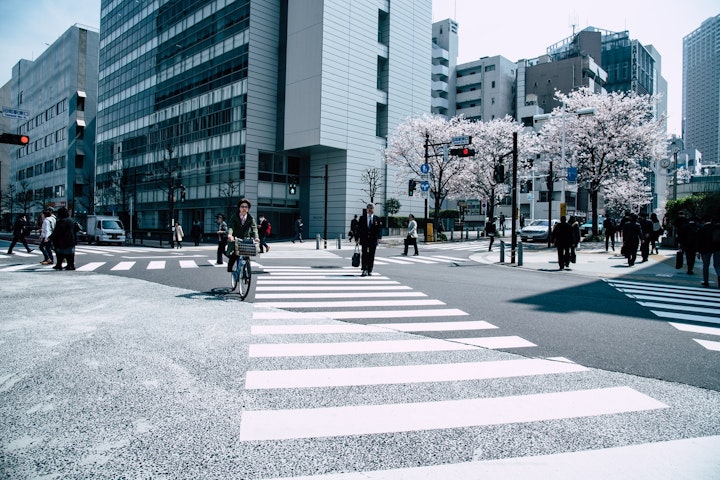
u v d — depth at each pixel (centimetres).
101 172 5931
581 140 2945
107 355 465
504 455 274
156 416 321
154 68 4856
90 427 301
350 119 3731
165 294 862
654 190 8588
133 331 568
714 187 6372
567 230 1448
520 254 1576
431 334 575
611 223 2169
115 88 5634
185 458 263
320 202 3962
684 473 256
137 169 5116
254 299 819
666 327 638
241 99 3738
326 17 3509
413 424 316
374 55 3947
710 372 439
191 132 4297
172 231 2619
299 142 3628
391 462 264
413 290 954
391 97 4134
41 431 294
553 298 883
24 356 459
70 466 252
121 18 5512
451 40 7844
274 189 3881
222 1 3975
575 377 420
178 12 4497
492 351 503
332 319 656
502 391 383
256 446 279
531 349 512
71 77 6253
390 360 465
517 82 7531
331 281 1088
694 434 306
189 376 406
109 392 365
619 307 797
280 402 351
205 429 302
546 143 3291
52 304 753
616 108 2889
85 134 6359
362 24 3819
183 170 4378
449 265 1578
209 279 1090
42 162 7175
